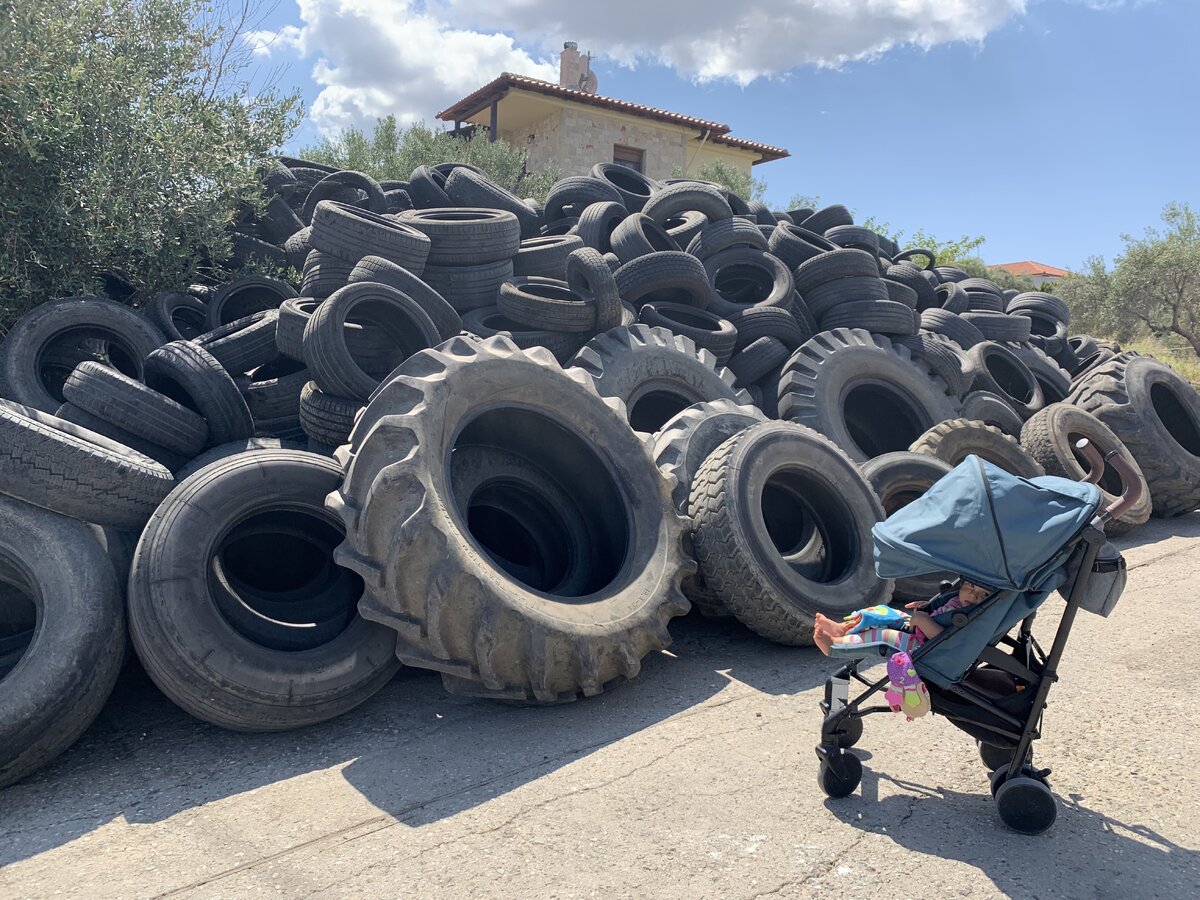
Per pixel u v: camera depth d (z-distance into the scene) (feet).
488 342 18.24
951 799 11.88
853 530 19.85
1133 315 105.19
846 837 10.92
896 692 10.99
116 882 10.34
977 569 10.64
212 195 31.27
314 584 17.34
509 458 19.26
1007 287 101.91
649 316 30.27
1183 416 33.71
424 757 13.60
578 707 15.47
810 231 44.29
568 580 18.54
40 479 14.16
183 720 15.21
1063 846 10.68
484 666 14.33
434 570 14.19
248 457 15.72
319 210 27.43
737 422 22.30
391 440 15.21
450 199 39.19
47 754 12.97
